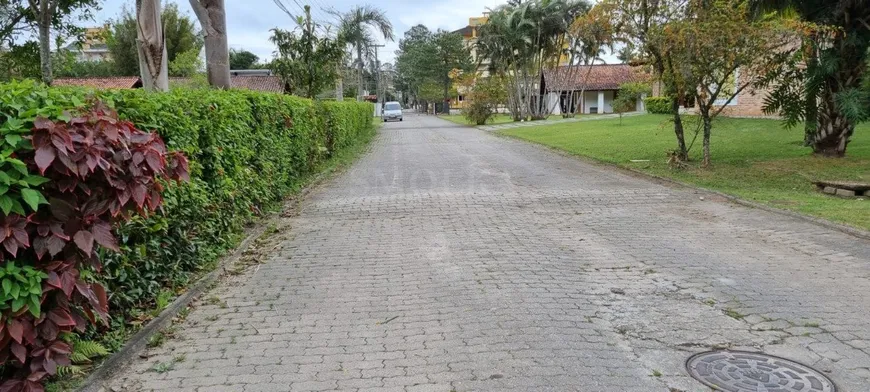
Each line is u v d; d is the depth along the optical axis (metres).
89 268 3.77
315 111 15.27
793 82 13.88
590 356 4.11
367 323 4.83
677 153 14.22
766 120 24.05
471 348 4.28
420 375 3.87
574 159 17.09
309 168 14.21
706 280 5.78
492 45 44.44
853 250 6.79
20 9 15.83
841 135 14.39
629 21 13.45
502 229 8.23
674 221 8.59
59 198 3.14
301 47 22.56
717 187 11.31
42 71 14.33
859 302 5.10
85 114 3.37
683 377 3.80
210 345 4.44
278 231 8.42
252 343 4.47
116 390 3.74
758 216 8.79
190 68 37.88
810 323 4.65
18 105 3.15
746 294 5.35
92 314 3.53
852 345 4.24
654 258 6.62
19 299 2.91
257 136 9.07
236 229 7.82
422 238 7.79
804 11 13.60
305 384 3.79
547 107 50.94
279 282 6.01
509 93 46.78
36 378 3.11
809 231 7.75
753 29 11.78
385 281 5.96
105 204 3.27
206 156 6.62
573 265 6.38
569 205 9.97
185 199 5.72
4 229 2.85
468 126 41.84
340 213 9.70
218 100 7.17
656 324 4.68
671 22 12.45
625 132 24.58
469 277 5.99
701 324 4.67
